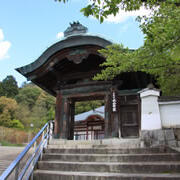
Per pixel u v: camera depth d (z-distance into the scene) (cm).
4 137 2378
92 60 908
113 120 764
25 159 614
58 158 523
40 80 969
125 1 366
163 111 578
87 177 396
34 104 4691
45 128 636
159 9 396
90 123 2039
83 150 549
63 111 855
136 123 768
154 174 383
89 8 343
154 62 489
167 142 522
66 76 944
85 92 848
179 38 377
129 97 806
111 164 435
